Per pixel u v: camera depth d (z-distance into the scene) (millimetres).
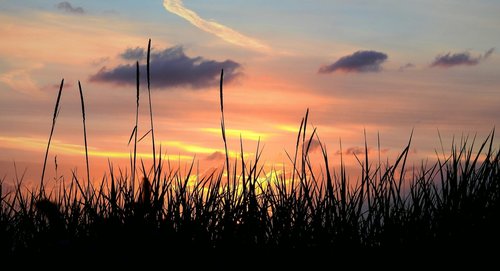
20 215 3256
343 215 3021
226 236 3031
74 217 3182
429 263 2912
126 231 2963
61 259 2855
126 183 3395
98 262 2840
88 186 3424
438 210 3098
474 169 3193
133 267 2840
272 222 3266
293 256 2980
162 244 2922
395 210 3086
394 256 2932
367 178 3125
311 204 3121
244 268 2941
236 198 3311
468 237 2945
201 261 2922
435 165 3279
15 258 2984
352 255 2938
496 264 2881
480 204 3062
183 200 3186
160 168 3176
